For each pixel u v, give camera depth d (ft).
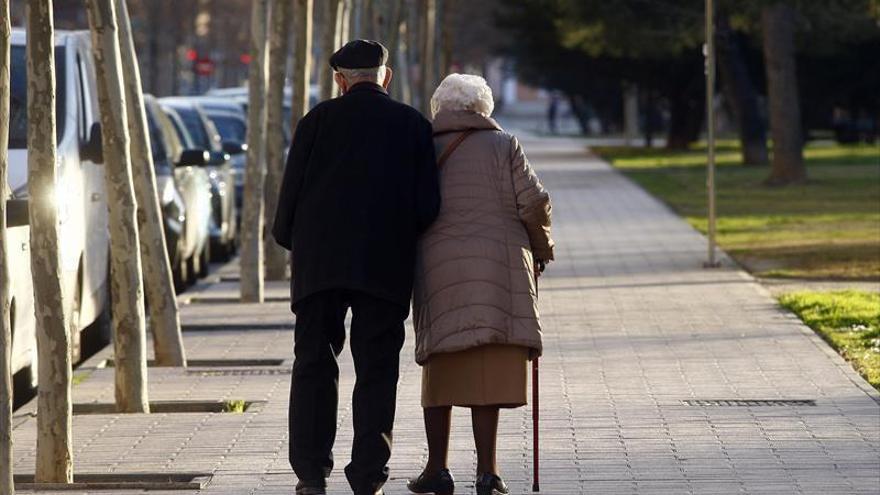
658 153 440.04
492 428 61.11
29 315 86.99
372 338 59.77
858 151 423.64
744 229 198.29
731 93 356.38
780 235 188.34
